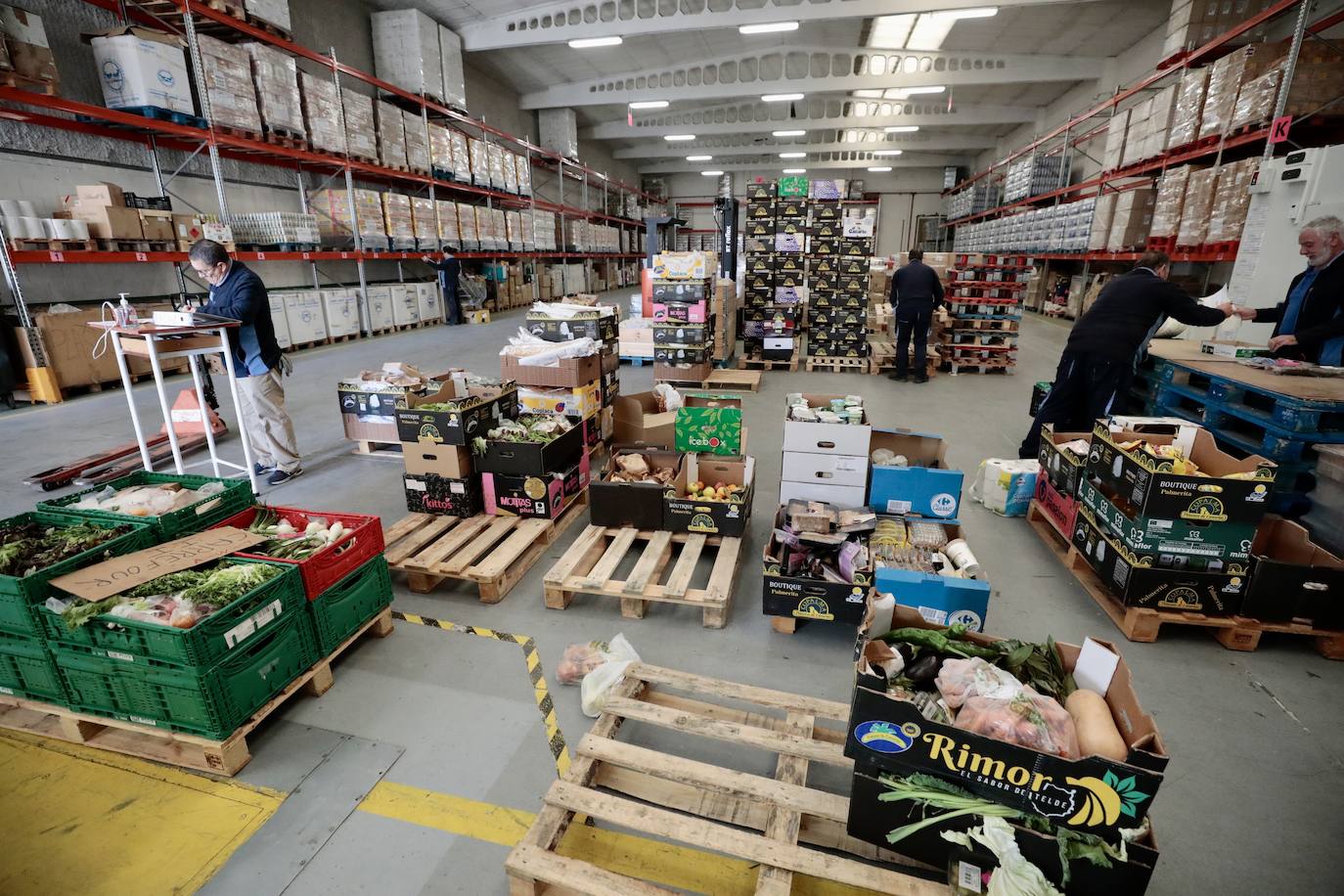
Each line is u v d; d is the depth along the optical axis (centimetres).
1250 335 509
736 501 316
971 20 1278
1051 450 364
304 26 1046
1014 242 1553
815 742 190
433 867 168
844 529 292
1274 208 497
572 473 381
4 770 200
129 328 331
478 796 190
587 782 183
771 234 843
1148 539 261
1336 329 364
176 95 690
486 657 256
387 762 202
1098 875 139
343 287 1209
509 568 311
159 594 202
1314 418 300
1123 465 281
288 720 221
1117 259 1019
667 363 719
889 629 188
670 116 2100
